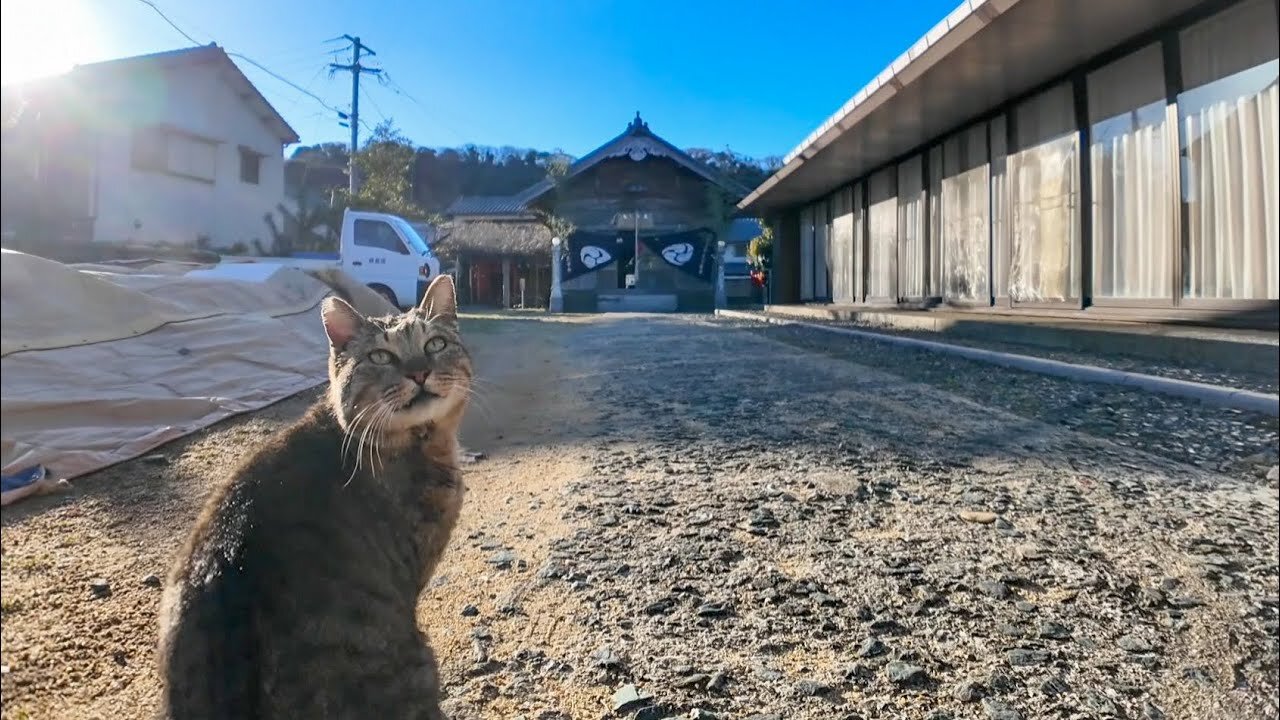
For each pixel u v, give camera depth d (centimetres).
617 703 217
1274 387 521
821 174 1414
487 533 340
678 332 1292
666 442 486
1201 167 679
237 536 158
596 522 348
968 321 920
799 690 224
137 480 408
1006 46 758
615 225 2614
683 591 282
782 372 745
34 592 286
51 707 222
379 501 190
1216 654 246
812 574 296
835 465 423
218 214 1983
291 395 599
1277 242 612
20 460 401
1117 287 786
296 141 2272
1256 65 625
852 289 1506
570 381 752
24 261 523
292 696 142
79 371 500
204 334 615
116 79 1656
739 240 3575
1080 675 234
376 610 161
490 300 3434
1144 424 487
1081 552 312
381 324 225
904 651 245
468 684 227
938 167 1148
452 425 219
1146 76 734
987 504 362
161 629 158
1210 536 326
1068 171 853
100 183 1627
